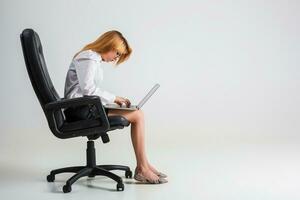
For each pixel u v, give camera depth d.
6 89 5.06
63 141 4.80
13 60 5.04
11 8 5.01
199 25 5.23
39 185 2.86
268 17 5.27
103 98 2.83
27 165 3.58
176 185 2.83
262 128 5.34
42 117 5.09
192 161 3.69
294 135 5.24
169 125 5.27
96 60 2.80
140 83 5.22
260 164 3.54
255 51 5.29
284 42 5.30
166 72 5.24
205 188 2.75
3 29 5.01
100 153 4.18
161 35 5.21
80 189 2.74
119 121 2.69
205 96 5.29
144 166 2.86
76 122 2.64
